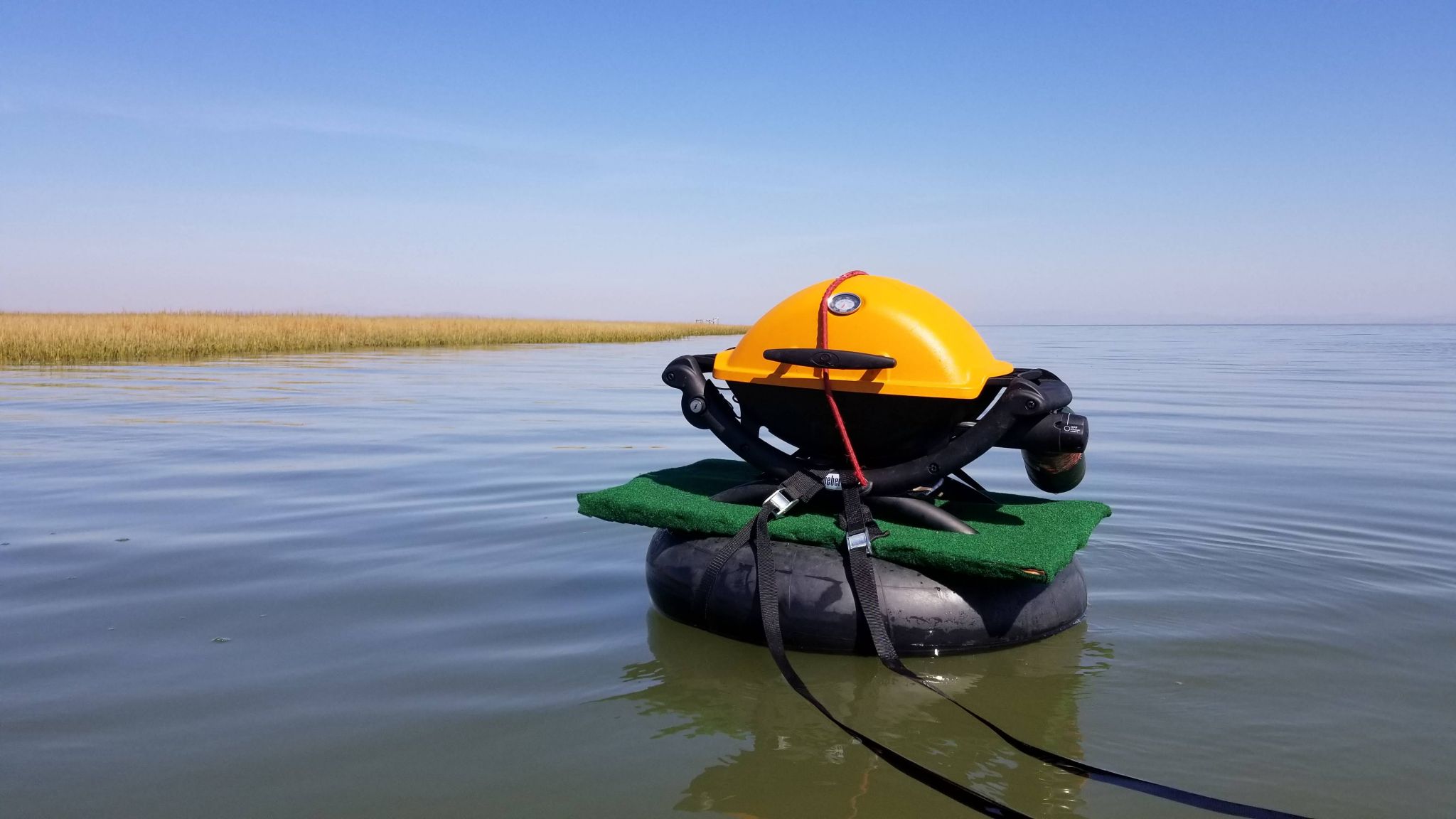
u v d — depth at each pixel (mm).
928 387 3098
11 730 2391
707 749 2291
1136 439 8875
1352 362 26250
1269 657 2982
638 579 3947
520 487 6074
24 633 3172
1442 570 4066
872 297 3258
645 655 3020
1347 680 2785
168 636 3158
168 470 6703
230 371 18891
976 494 3592
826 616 3029
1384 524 4992
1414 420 10633
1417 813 1991
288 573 3990
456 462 7141
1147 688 2725
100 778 2129
